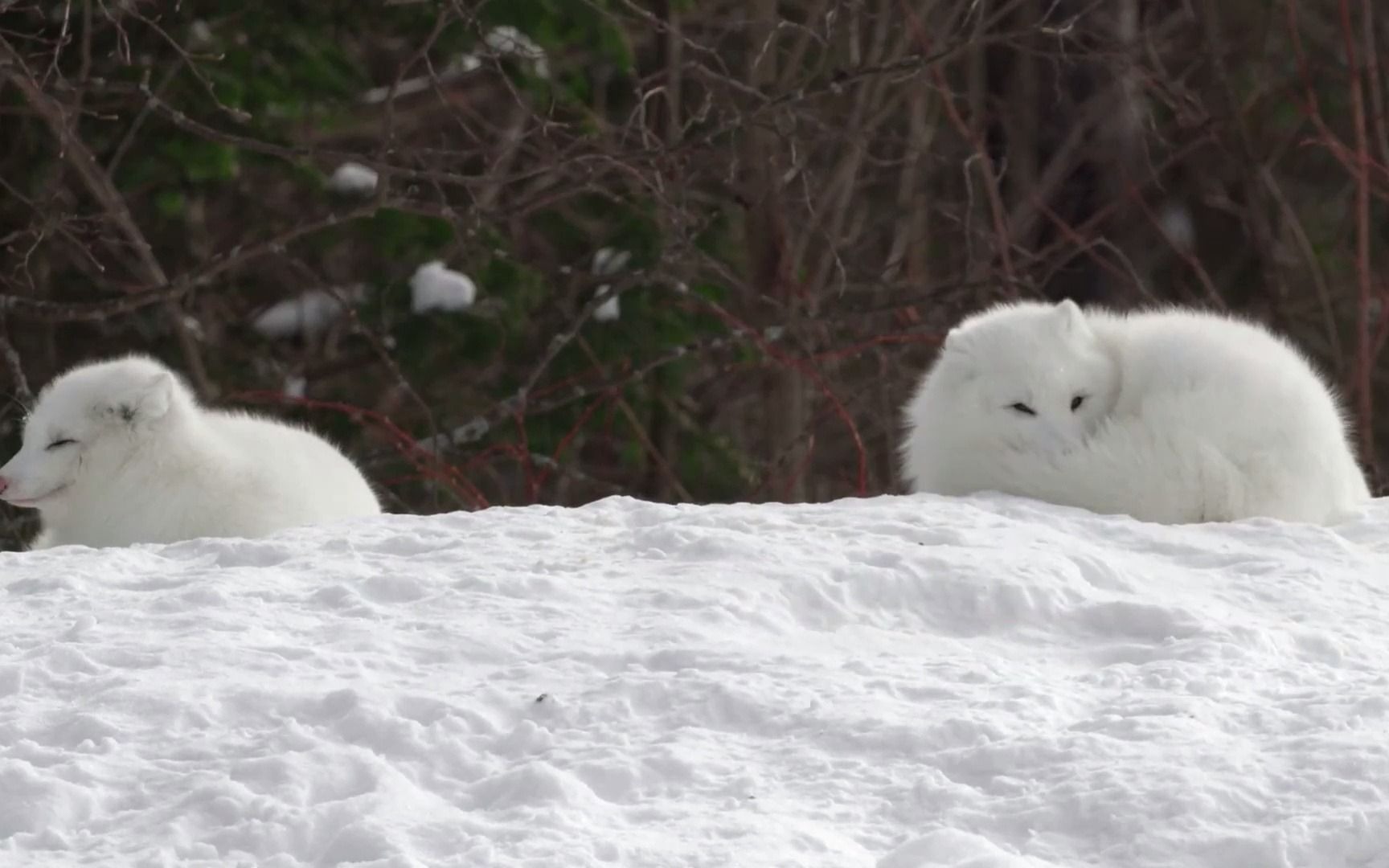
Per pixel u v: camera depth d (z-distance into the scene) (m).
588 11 25.23
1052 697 8.67
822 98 34.41
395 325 26.75
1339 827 7.27
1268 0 36.09
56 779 7.74
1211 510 12.71
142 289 23.62
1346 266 37.38
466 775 7.96
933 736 8.14
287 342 30.86
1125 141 30.64
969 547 10.99
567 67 28.67
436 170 23.62
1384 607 10.45
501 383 27.45
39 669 8.99
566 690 8.72
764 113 24.42
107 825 7.55
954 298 27.05
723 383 33.50
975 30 25.62
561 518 12.18
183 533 15.02
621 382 25.06
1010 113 33.00
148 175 25.05
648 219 27.06
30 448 15.25
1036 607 10.08
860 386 27.14
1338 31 36.38
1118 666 9.21
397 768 7.95
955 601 10.18
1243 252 37.69
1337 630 9.98
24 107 24.64
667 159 24.62
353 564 10.98
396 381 26.33
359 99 29.08
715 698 8.52
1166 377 13.59
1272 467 12.73
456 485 24.06
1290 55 36.59
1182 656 9.38
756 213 30.12
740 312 29.66
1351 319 36.59
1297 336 32.81
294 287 31.03
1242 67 37.03
